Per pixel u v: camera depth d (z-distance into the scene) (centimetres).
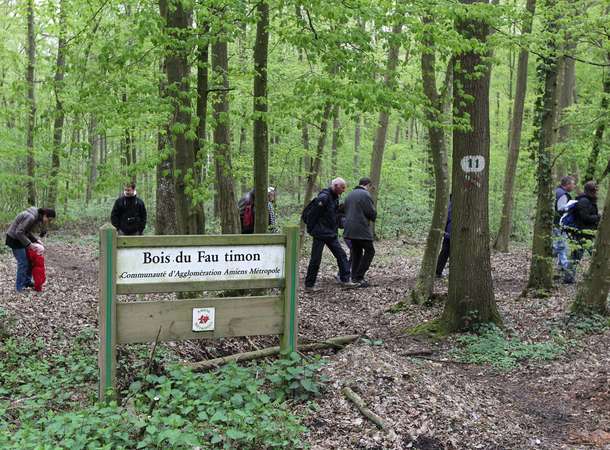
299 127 654
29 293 930
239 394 434
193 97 661
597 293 755
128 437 371
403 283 1141
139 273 461
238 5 589
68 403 484
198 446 356
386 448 404
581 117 1020
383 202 2047
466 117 688
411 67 1089
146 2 635
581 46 923
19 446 332
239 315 498
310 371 478
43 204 1856
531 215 1964
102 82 654
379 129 1573
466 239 744
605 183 1916
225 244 484
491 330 725
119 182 799
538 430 459
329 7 559
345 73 625
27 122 1225
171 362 545
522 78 1494
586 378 568
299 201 2428
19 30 1608
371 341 582
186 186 663
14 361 596
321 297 1026
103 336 452
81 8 822
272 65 1142
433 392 482
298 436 405
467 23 731
